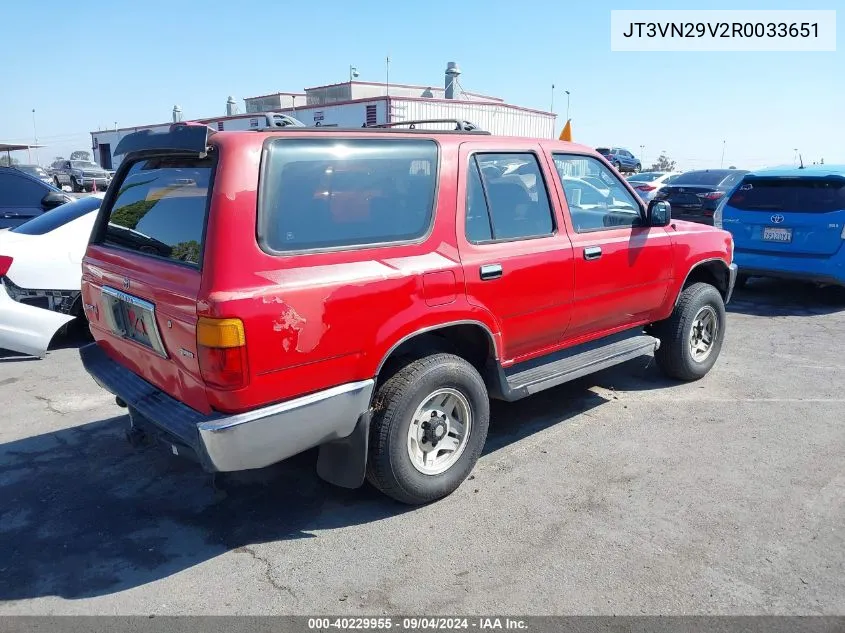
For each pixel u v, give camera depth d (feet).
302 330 10.05
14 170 31.24
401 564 10.59
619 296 15.84
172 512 12.30
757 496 12.50
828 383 18.80
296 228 10.31
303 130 10.69
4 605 9.73
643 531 11.37
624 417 16.40
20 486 13.25
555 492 12.76
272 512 12.27
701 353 18.98
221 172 9.71
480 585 10.02
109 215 13.29
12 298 20.93
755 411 16.72
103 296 12.69
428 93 90.12
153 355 11.23
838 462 13.87
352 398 10.80
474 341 13.35
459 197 12.48
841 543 10.95
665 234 17.03
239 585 10.15
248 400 9.76
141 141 11.18
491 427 15.90
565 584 9.99
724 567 10.33
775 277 28.71
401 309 11.28
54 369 20.38
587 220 15.24
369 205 11.28
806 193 27.81
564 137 39.47
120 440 15.39
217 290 9.42
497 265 12.80
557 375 14.38
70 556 10.95
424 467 12.19
